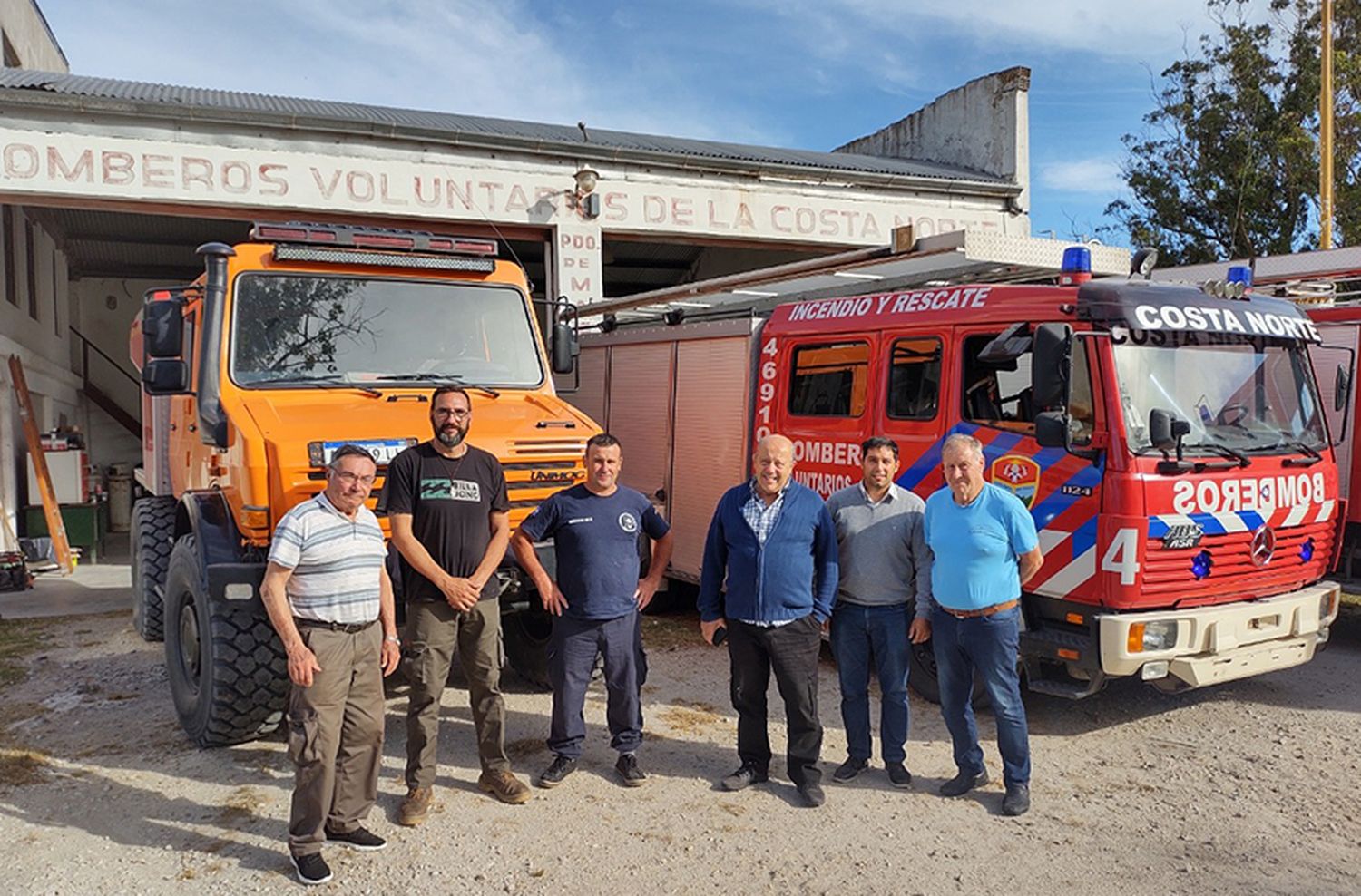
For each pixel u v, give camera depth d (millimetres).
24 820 4820
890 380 7055
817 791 4996
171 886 4188
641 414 9602
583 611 5137
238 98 13359
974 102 17172
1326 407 8195
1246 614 5816
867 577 5180
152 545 7664
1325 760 5602
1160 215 22391
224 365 5699
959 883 4199
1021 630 5840
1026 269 7020
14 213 14375
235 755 5660
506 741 5891
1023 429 6105
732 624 5074
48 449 13609
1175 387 5852
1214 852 4484
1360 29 20781
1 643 8359
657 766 5512
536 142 12844
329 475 4363
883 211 15266
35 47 18156
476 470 4836
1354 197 19672
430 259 6441
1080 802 5039
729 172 14133
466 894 4121
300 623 4266
